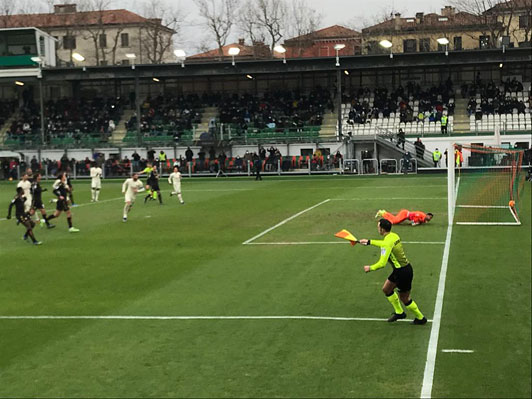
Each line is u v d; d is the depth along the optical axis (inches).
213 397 380.5
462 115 2230.6
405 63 2128.4
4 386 404.2
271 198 1392.7
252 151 2193.7
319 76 2475.4
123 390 393.7
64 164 2146.9
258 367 424.2
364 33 3152.1
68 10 3580.2
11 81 2393.0
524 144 2062.0
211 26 3282.5
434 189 1478.8
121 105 2444.6
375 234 903.1
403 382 395.2
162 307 571.2
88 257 803.4
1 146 2279.8
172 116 2336.4
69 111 2422.5
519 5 2987.2
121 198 1489.9
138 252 826.2
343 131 2193.7
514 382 394.0
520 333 480.4
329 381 398.9
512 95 2288.4
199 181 1947.6
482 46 3004.4
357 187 1595.7
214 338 483.8
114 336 495.2
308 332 492.4
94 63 3521.2
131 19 3518.7
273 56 3324.3
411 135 2133.4
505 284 621.9
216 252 812.0
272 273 690.2
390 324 507.5
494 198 1283.2
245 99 2402.8
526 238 856.3
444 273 669.9
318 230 949.2
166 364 433.7
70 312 564.7
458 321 512.1
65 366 434.9
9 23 3469.5
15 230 1024.9
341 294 597.6
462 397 374.3
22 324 533.3
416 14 3193.9
